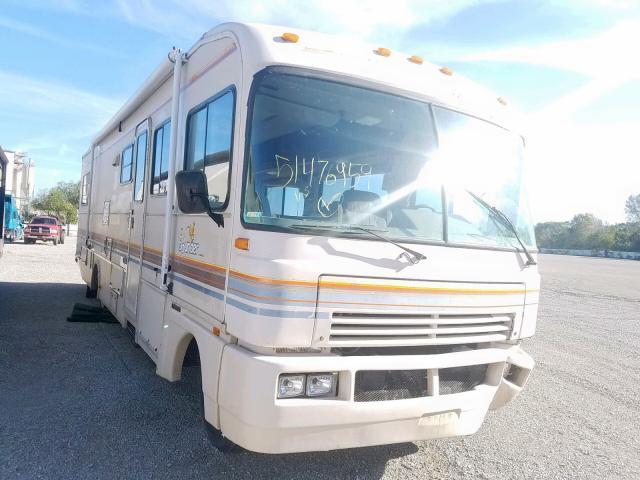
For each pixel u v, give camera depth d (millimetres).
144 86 5496
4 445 4008
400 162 3590
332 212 3312
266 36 3412
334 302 3070
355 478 3891
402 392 3367
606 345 9211
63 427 4391
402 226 3480
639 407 6000
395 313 3260
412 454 4371
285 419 2967
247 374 3000
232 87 3535
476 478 4066
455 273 3521
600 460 4551
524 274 4047
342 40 3732
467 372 3748
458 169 3846
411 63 3986
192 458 3984
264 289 2977
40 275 13977
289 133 3291
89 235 9445
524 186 4441
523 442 4812
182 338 4125
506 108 4418
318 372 3059
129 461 3889
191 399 5129
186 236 4156
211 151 3803
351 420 3129
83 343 6965
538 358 8008
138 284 5605
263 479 3762
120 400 5035
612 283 21297
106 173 8016
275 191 3205
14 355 6285
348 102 3473
